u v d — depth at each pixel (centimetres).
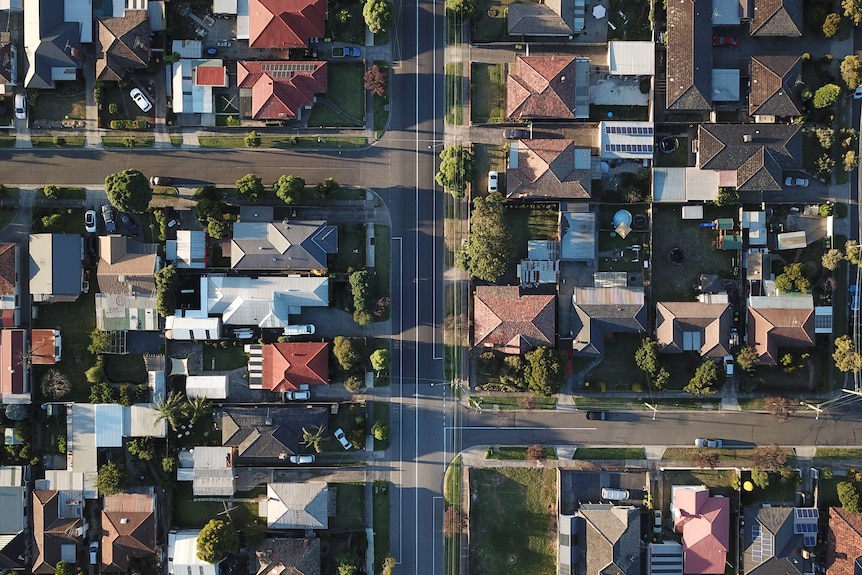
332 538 6775
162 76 6775
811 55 6700
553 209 6756
